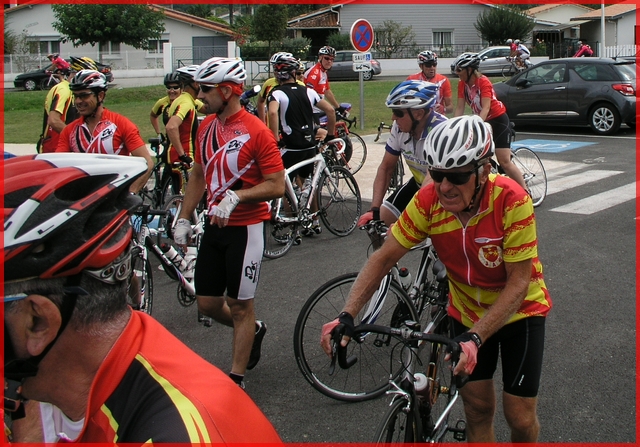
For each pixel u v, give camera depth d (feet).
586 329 14.55
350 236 23.32
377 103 66.54
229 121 11.73
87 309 3.50
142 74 109.09
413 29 138.00
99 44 109.50
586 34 141.79
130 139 15.52
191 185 12.45
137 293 12.76
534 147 41.52
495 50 109.60
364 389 12.09
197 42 120.98
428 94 12.78
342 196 23.29
